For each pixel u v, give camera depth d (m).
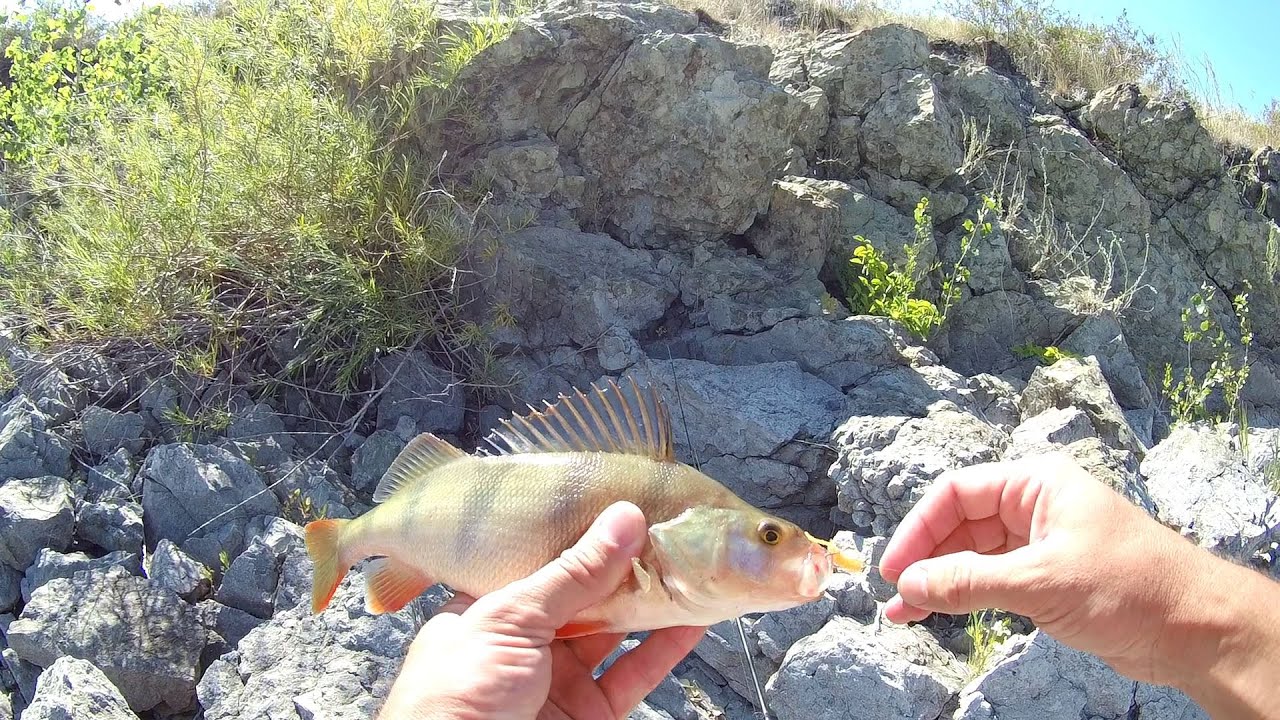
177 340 1.03
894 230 1.28
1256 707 0.33
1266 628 0.34
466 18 1.15
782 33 1.69
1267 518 0.83
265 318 1.03
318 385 1.03
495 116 1.15
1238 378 1.32
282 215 1.04
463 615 0.38
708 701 0.72
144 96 1.33
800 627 0.73
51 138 1.27
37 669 0.76
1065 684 0.64
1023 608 0.36
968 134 1.49
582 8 1.20
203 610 0.78
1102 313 1.31
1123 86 1.58
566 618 0.37
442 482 0.41
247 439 0.94
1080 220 1.50
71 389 1.00
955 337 1.29
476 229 1.10
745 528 0.35
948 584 0.37
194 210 0.99
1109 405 1.00
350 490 0.92
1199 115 1.87
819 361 1.02
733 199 1.17
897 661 0.67
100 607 0.76
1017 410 1.02
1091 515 0.37
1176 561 0.36
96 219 1.04
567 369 1.03
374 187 1.05
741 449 0.91
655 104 1.16
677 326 1.11
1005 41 1.81
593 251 1.12
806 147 1.38
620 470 0.38
